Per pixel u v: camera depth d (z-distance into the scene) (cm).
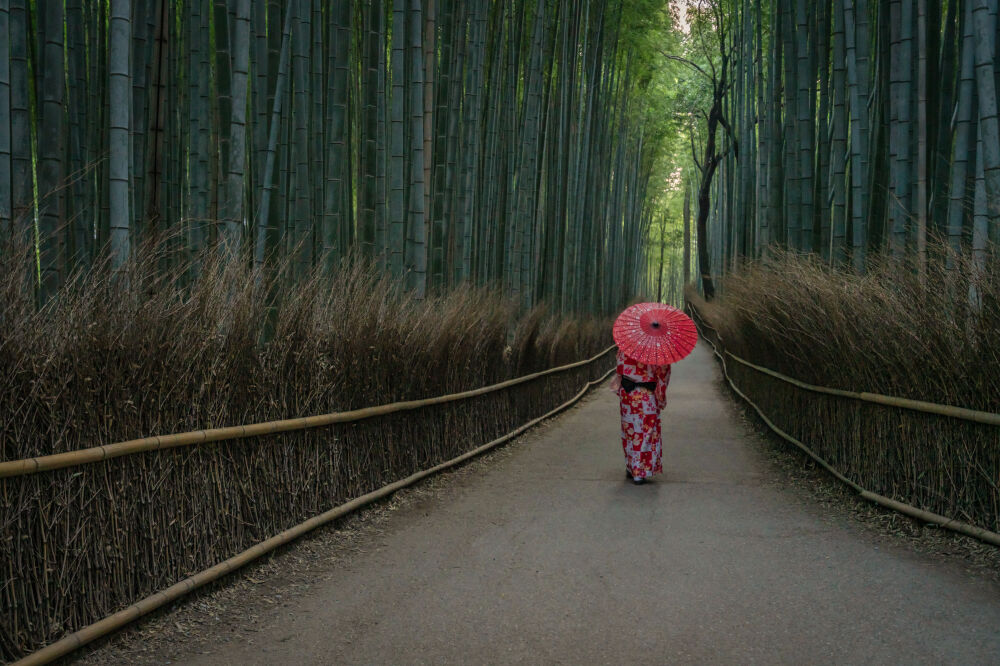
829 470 600
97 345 292
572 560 407
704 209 2491
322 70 740
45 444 268
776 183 1122
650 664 278
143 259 337
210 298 371
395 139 679
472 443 731
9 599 250
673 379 1659
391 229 685
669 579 373
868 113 923
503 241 1170
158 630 307
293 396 430
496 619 324
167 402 329
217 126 671
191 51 666
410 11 805
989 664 271
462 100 906
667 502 545
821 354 619
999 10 555
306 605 341
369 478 517
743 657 283
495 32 1057
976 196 504
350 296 525
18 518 253
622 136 2133
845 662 276
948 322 434
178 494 333
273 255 563
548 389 1076
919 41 569
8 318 258
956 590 346
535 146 1171
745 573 381
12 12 398
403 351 571
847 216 939
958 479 428
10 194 354
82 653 279
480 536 455
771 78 1300
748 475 650
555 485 609
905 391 479
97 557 287
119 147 356
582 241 1703
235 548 372
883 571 377
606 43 1714
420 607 338
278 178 578
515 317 1038
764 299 759
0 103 349
